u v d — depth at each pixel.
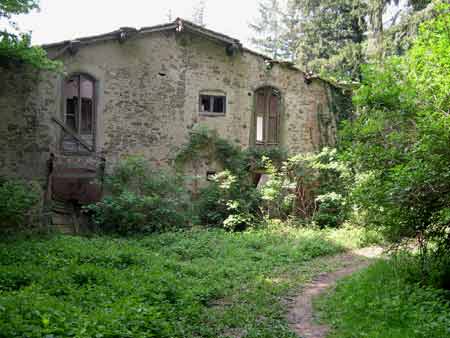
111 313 4.30
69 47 12.09
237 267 8.38
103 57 12.61
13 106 11.63
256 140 14.42
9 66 11.52
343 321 5.21
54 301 4.58
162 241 10.39
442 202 5.42
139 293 5.51
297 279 7.73
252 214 13.17
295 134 14.58
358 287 6.27
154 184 12.28
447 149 5.30
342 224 12.72
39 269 6.41
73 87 12.41
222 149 13.73
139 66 13.00
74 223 12.12
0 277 5.77
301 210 13.71
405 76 6.55
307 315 5.76
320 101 14.84
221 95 13.91
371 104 6.47
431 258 6.21
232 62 14.04
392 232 6.05
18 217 10.44
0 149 11.48
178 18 12.98
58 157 12.12
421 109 6.05
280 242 10.88
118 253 7.86
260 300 6.31
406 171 5.38
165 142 13.23
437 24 6.20
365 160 6.18
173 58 13.38
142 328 4.26
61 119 12.15
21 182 11.22
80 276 6.11
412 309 5.07
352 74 20.70
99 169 12.54
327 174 14.09
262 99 14.46
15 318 3.73
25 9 9.77
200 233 11.34
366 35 22.53
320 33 23.48
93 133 12.53
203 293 6.29
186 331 4.77
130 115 12.90
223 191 13.11
